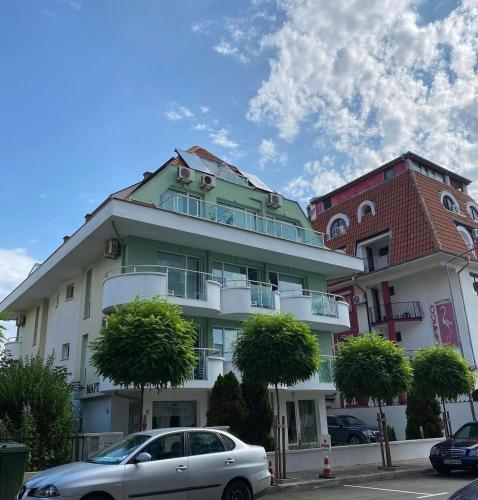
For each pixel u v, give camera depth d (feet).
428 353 61.93
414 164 110.42
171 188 66.90
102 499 23.21
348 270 81.51
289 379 43.62
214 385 53.01
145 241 61.67
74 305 73.51
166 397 57.93
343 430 73.26
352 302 104.32
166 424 57.67
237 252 69.41
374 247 107.04
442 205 103.30
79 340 69.00
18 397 42.98
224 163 81.97
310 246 74.84
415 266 94.58
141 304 41.09
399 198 103.86
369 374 50.06
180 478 25.79
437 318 93.20
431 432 69.62
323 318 72.43
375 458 58.39
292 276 78.59
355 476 45.75
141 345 37.40
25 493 23.38
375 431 71.72
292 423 68.95
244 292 63.82
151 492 24.59
